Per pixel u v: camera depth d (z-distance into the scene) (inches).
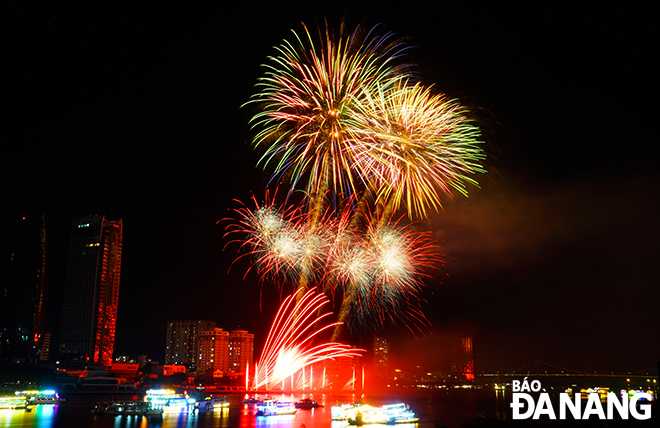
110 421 6446.9
